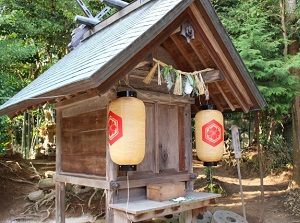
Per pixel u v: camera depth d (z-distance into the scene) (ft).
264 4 24.18
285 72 18.57
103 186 10.62
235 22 21.72
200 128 12.44
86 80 7.35
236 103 13.56
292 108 26.81
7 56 23.38
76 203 24.94
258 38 19.27
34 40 31.07
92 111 11.95
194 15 10.06
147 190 11.03
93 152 11.78
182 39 11.33
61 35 31.94
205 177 32.81
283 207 23.22
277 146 35.24
